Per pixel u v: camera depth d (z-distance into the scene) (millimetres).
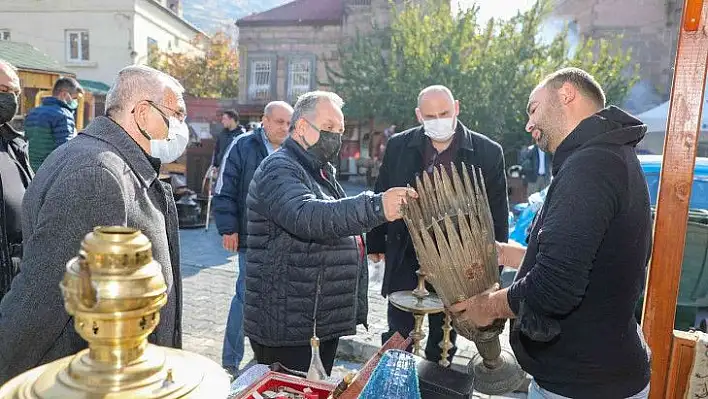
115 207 1498
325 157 2326
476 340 1693
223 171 3787
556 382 1678
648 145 11703
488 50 18453
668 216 2051
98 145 1578
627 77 18141
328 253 2279
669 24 18047
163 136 1740
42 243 1433
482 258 1684
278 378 1690
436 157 3336
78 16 24453
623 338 1628
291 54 23609
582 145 1612
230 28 31859
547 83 1787
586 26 19062
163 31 27969
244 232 3668
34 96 13477
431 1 19359
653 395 2154
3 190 2578
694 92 1949
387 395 1211
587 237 1472
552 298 1510
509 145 18344
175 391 627
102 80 24766
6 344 1453
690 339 2102
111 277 592
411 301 2096
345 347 3971
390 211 1725
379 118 20375
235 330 3594
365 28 22531
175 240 1843
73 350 1538
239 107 23750
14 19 24625
